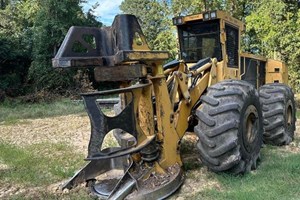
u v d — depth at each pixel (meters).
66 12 17.11
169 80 3.63
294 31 10.00
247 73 5.78
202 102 3.59
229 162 3.40
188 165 4.05
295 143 5.27
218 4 13.91
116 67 3.01
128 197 2.91
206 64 4.22
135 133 2.97
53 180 3.91
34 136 6.99
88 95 2.79
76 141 6.27
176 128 3.60
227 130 3.38
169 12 17.42
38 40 16.69
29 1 20.73
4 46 16.75
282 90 5.03
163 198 3.02
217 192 3.21
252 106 3.74
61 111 11.61
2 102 14.41
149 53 3.03
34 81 16.72
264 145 5.07
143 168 3.22
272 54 10.95
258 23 10.67
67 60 2.85
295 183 3.35
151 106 3.24
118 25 2.90
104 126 2.79
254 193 3.10
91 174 3.36
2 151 5.38
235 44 5.03
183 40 5.00
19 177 4.02
